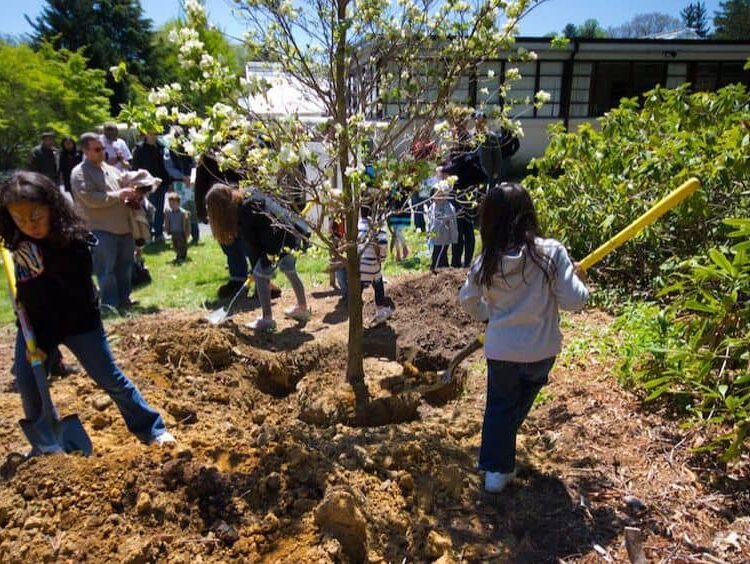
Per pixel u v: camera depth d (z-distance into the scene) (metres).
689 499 2.94
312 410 4.11
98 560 2.47
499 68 11.94
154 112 2.95
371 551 2.62
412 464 3.21
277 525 2.66
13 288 3.21
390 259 8.94
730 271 3.31
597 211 6.08
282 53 3.56
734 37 54.44
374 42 3.64
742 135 5.34
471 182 7.20
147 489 2.77
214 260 9.88
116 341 5.01
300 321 6.18
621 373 3.99
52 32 45.38
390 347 5.43
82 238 3.05
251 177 3.36
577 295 2.80
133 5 47.41
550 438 3.56
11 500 2.70
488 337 2.97
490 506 3.00
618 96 20.34
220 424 3.85
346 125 3.40
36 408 3.28
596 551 2.64
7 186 2.84
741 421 3.05
